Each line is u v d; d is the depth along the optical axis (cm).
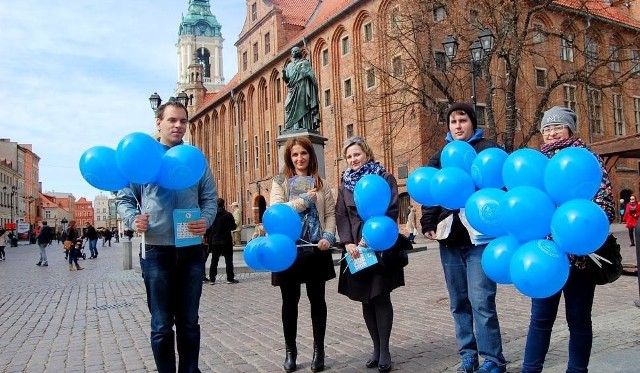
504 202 337
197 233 396
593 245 308
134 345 632
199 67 6788
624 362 432
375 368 480
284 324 491
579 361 363
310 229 495
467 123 459
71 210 16412
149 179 378
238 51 5266
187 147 388
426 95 1916
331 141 3603
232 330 694
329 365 497
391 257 458
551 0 1688
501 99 2870
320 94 3750
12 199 8456
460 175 407
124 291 1192
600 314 679
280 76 4375
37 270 2077
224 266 1589
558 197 331
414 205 2850
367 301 462
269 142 4547
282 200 502
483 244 416
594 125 3506
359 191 454
